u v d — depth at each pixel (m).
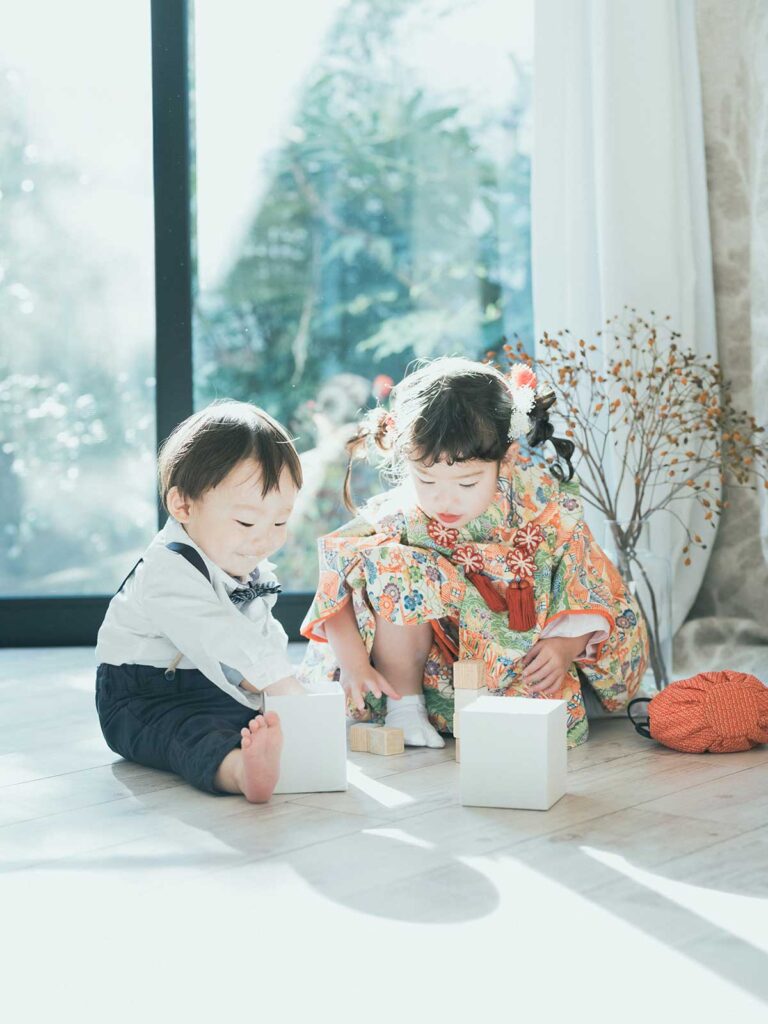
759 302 2.62
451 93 3.00
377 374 3.05
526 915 1.06
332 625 1.86
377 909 1.08
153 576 1.64
